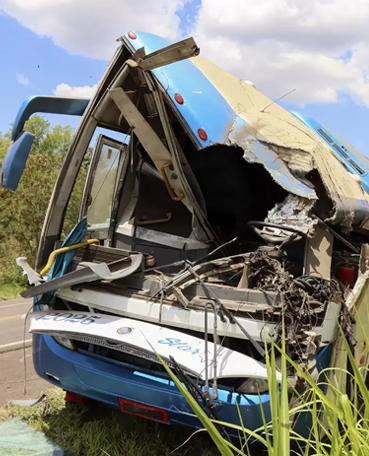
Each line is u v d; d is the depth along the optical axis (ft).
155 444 11.39
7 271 47.21
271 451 5.69
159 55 11.03
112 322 10.39
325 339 9.97
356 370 6.76
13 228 50.01
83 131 12.96
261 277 10.51
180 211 14.05
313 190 11.19
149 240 14.01
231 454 5.71
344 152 18.10
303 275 10.69
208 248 13.62
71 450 10.94
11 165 12.53
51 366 11.32
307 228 10.75
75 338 10.03
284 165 11.71
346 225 12.02
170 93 12.00
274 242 10.82
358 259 12.76
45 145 71.87
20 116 12.91
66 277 11.00
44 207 49.62
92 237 15.76
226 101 12.76
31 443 11.14
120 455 10.80
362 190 14.58
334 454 5.84
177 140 13.51
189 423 9.53
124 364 10.53
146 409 9.93
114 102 12.80
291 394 8.89
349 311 10.67
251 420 9.12
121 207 14.75
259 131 12.07
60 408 13.32
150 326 10.20
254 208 14.67
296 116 18.56
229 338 9.98
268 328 9.41
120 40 12.46
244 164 14.16
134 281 11.32
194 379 9.63
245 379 9.50
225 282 11.23
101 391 10.38
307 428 9.32
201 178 14.78
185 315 10.09
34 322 10.77
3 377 16.35
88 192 15.40
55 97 13.47
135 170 14.74
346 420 5.98
